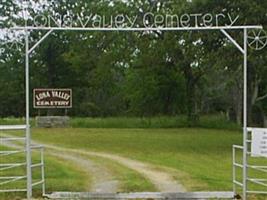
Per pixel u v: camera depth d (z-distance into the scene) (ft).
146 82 164.25
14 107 180.24
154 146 87.40
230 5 76.07
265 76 101.71
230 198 38.99
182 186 45.37
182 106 165.37
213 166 61.26
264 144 37.37
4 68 177.78
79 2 143.02
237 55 82.07
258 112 167.22
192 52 89.92
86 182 47.65
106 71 157.07
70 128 136.26
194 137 107.76
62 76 176.76
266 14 76.28
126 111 179.01
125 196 39.09
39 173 54.24
